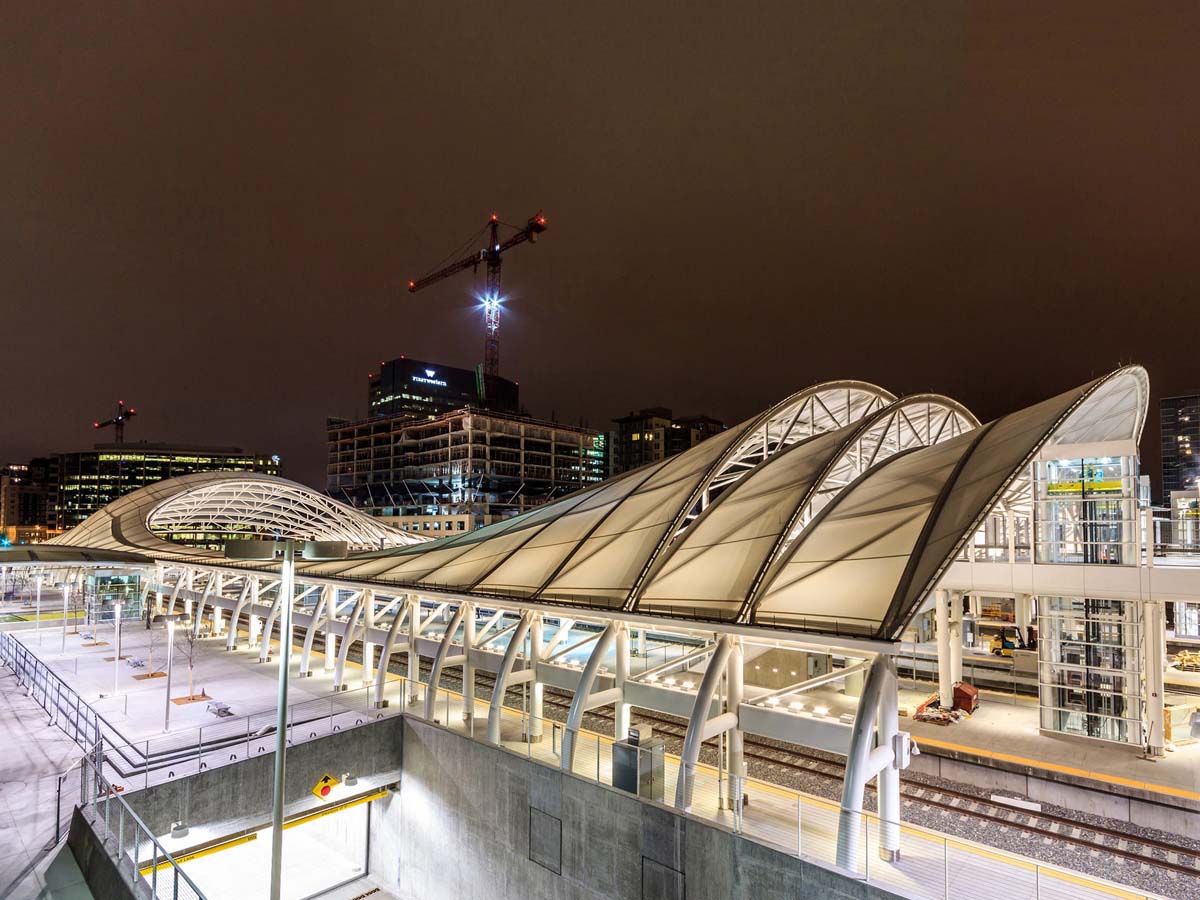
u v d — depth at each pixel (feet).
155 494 256.73
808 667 113.39
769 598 75.25
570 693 121.49
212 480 249.14
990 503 65.82
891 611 63.93
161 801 75.31
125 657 146.00
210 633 177.78
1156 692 83.92
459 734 89.61
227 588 216.54
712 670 71.77
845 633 64.44
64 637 153.69
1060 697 91.66
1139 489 89.35
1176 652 146.10
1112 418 105.29
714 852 62.95
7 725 97.35
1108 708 87.81
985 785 82.38
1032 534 96.22
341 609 140.97
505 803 82.43
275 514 294.46
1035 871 54.29
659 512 98.58
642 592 83.20
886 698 62.85
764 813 68.49
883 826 59.72
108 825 66.49
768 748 93.86
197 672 132.46
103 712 104.42
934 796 78.43
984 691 119.14
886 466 100.01
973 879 56.49
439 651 100.01
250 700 111.24
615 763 72.28
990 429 90.43
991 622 171.94
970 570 99.91
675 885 65.41
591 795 72.79
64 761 84.84
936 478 83.05
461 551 122.31
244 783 82.02
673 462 119.75
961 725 97.55
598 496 122.31
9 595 250.37
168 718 96.17
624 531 99.14
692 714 70.49
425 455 476.13
